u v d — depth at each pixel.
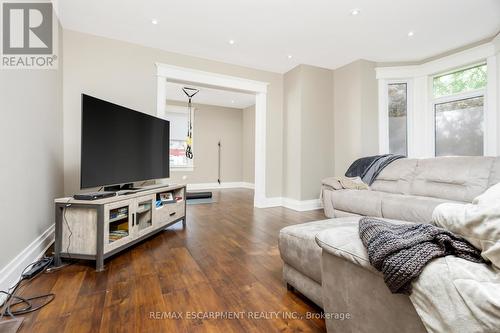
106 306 1.26
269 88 4.18
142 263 1.81
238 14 2.56
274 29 2.86
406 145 3.85
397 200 2.33
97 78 2.93
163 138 3.00
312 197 3.97
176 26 2.79
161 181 3.29
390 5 2.42
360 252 0.83
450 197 2.26
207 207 4.04
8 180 1.43
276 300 1.33
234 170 7.13
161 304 1.28
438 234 0.68
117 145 2.19
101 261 1.68
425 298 0.61
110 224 2.00
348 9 2.49
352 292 0.87
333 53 3.53
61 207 1.74
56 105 2.46
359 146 3.74
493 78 3.02
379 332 0.77
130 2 2.36
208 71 3.66
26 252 1.65
